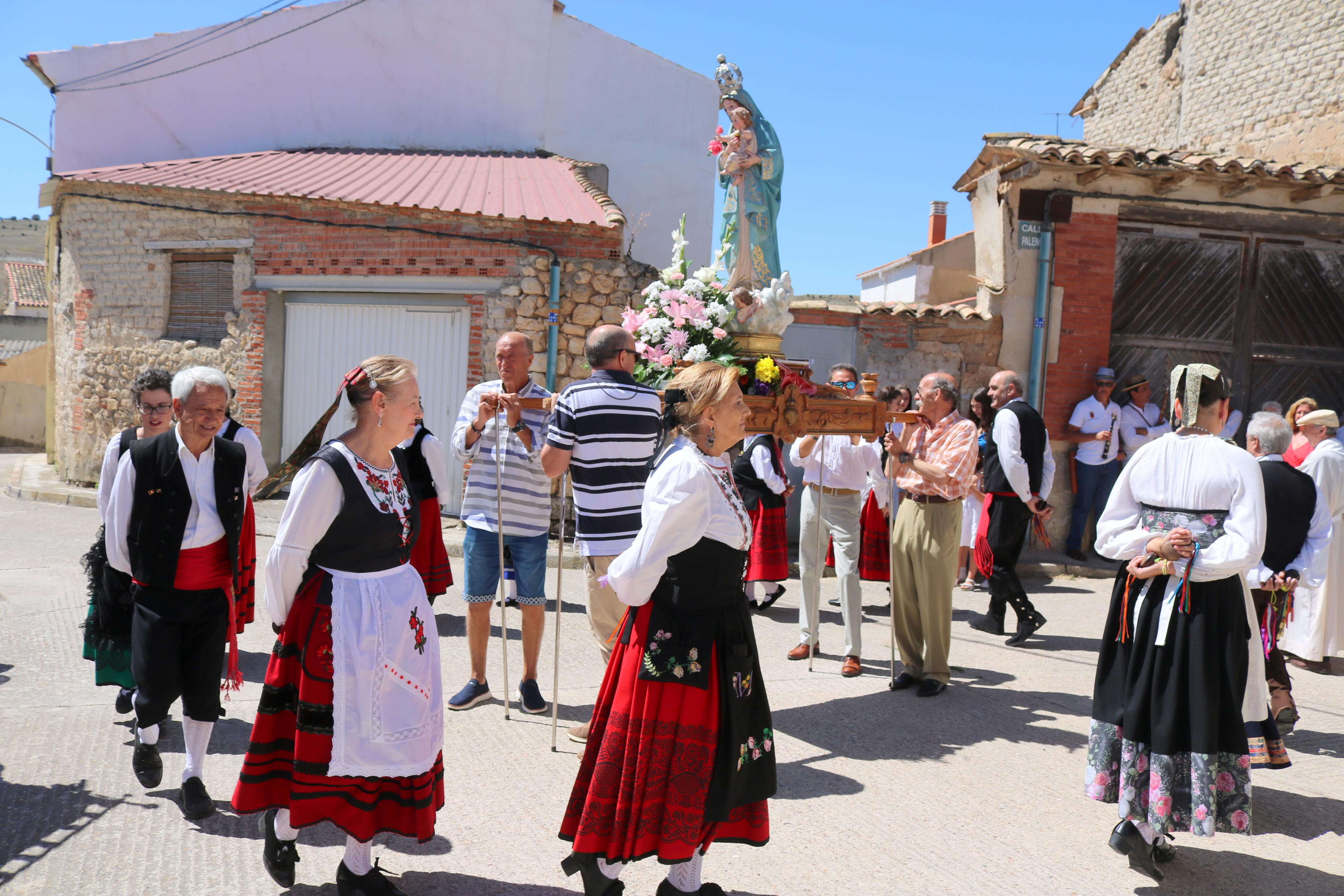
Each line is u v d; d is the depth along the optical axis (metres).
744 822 2.91
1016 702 5.44
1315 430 6.03
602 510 4.36
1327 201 10.33
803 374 5.08
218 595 3.58
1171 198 10.12
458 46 14.36
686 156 15.06
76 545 8.95
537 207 10.18
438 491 4.63
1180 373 3.50
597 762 2.77
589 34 14.52
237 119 14.81
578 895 3.06
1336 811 4.05
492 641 6.26
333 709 2.73
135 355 11.82
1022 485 6.59
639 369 4.79
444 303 10.35
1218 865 3.51
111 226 11.86
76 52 14.89
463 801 3.76
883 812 3.87
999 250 10.00
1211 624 3.30
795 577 9.37
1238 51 14.19
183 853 3.24
